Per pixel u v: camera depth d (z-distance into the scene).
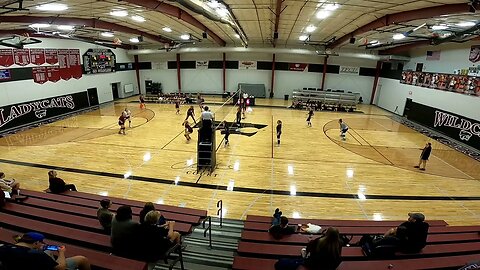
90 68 25.41
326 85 30.50
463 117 17.23
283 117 22.02
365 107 28.41
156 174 10.89
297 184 10.38
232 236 6.18
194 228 6.42
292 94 31.11
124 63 30.66
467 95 17.02
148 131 17.08
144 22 16.95
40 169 11.15
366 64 29.31
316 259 3.62
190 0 8.49
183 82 32.62
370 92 30.05
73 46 23.39
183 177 10.68
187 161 12.28
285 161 12.66
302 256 4.31
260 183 10.35
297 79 30.77
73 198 7.26
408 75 23.69
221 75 31.80
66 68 22.72
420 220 4.71
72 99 23.52
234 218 7.93
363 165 12.53
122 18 15.39
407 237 4.72
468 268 3.43
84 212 6.24
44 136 15.91
